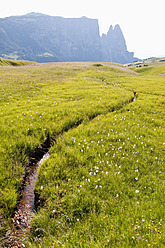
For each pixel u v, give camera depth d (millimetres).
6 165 6434
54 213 4840
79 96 19047
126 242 3705
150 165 7375
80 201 5176
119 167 6887
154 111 15562
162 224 4242
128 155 8016
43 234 4285
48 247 3756
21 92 20109
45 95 18875
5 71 42781
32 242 4039
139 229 4039
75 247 3619
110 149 8469
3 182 5625
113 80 34688
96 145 8625
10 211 4801
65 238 4008
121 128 11094
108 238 3799
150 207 5008
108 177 6309
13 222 4613
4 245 3988
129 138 9617
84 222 4512
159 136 10477
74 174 6336
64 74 40000
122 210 4875
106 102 16641
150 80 38188
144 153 8242
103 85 26625
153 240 3648
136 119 12938
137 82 33125
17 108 13906
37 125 10125
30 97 18109
